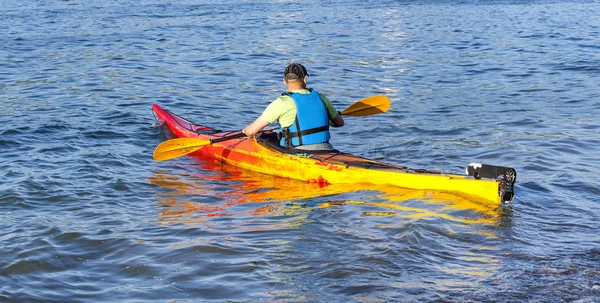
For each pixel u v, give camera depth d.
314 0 31.11
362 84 12.90
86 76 13.17
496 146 8.04
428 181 6.21
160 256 4.77
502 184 5.76
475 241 5.00
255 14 25.09
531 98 11.27
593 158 7.45
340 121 7.32
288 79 6.95
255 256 4.73
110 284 4.37
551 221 5.46
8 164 7.24
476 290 4.19
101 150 7.95
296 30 20.73
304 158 6.88
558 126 9.07
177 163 7.65
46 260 4.71
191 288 4.27
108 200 6.15
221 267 4.57
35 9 26.42
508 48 17.11
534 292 4.16
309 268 4.52
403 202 5.91
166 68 14.24
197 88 12.30
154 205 6.05
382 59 15.69
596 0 30.30
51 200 6.09
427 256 4.70
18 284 4.36
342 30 20.84
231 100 11.37
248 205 6.02
